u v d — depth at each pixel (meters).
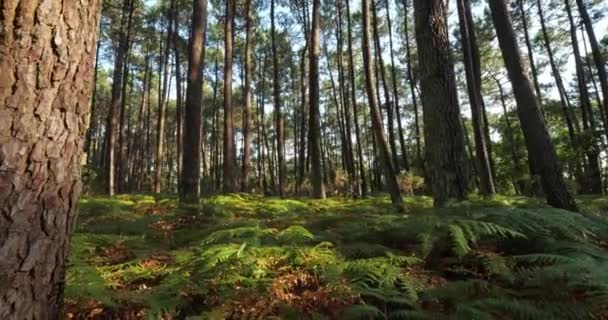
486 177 11.55
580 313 2.55
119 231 5.61
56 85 1.75
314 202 10.86
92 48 1.97
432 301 2.95
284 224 5.99
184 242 5.03
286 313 2.75
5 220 1.59
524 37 23.50
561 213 3.91
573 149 16.83
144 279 3.44
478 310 2.58
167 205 9.45
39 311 1.72
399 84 32.84
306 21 25.19
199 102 9.42
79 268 3.04
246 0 19.62
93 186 18.05
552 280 2.83
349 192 19.36
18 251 1.62
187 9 24.12
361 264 3.16
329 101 42.53
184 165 8.97
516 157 17.80
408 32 26.86
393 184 9.51
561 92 22.81
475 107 12.19
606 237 4.03
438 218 3.93
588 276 2.70
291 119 45.81
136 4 20.92
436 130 5.61
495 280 3.25
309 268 3.41
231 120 16.41
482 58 24.95
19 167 1.63
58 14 1.75
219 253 3.29
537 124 5.92
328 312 2.81
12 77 1.61
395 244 4.32
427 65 5.81
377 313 2.73
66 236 1.85
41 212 1.71
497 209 4.16
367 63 10.34
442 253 3.72
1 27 1.60
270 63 33.00
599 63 17.56
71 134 1.84
